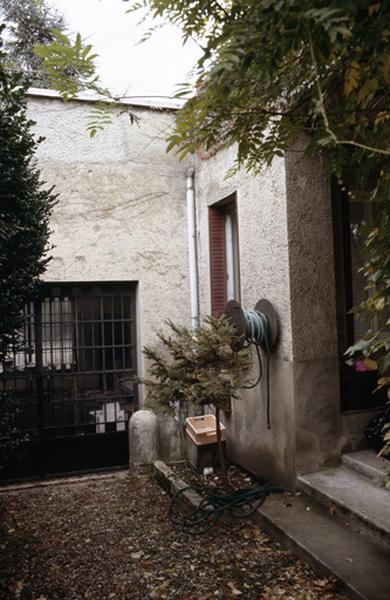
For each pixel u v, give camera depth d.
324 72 2.31
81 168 5.91
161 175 6.27
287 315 4.29
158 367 4.13
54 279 5.73
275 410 4.52
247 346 4.57
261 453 4.81
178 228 6.32
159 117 6.24
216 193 5.74
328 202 4.41
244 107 2.45
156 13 2.16
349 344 4.54
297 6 1.67
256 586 3.06
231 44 1.77
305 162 4.33
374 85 2.18
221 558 3.46
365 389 4.50
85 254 5.88
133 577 3.28
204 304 6.17
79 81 2.44
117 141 6.08
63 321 5.98
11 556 3.65
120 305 6.24
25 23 10.10
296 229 4.29
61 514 4.55
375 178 4.69
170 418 6.14
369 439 4.21
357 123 2.60
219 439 4.28
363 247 2.44
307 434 4.24
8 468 5.66
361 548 3.19
